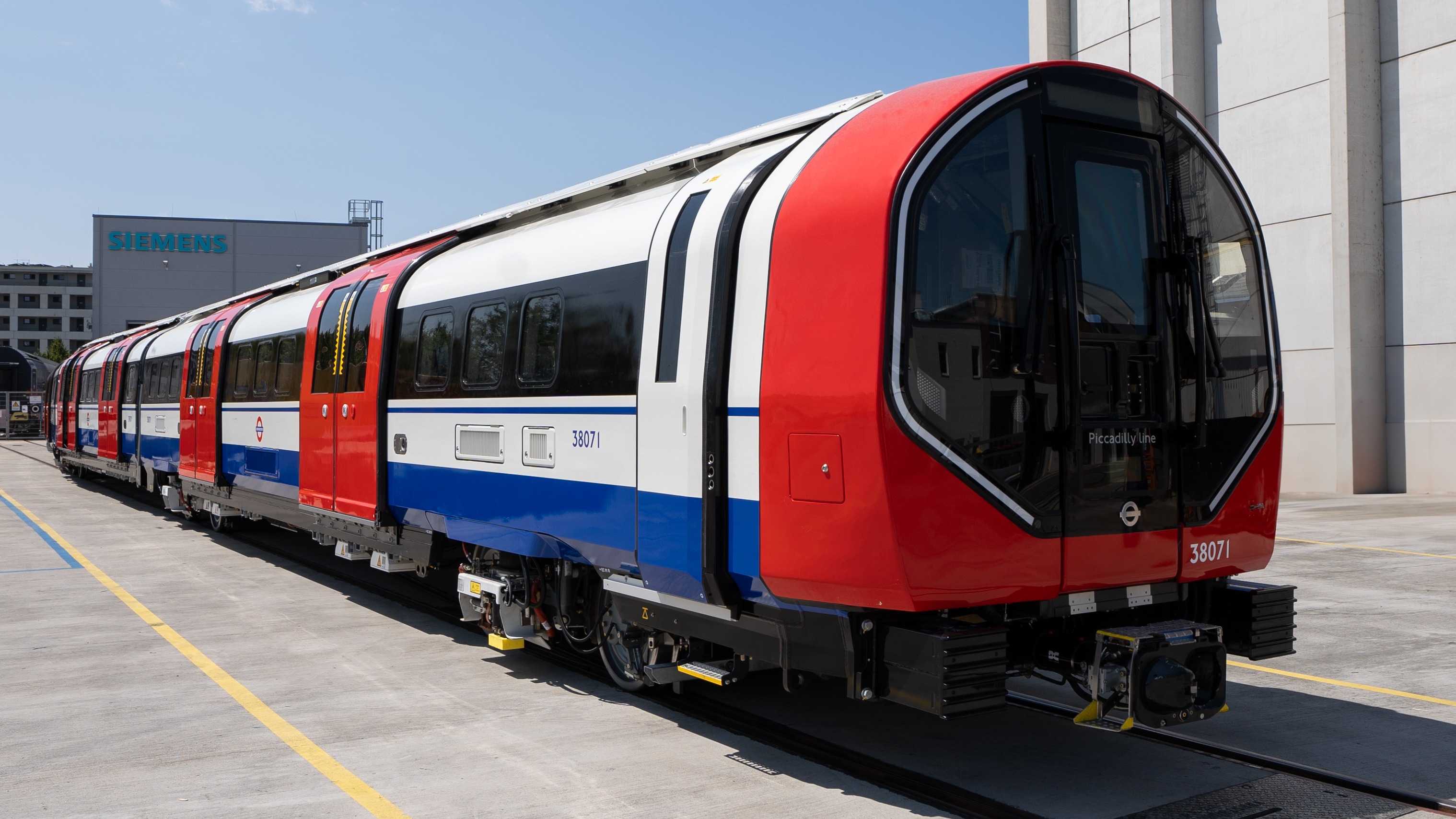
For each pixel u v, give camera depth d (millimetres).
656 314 5207
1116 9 21000
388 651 7410
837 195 4289
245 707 5984
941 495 3992
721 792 4590
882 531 3979
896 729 5484
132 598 9492
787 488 4371
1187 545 4574
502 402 6570
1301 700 5914
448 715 5809
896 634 4188
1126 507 4379
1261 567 4934
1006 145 4254
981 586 4066
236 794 4621
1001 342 4164
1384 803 4363
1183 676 4258
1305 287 18797
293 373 9977
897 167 4086
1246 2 19391
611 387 5543
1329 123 18141
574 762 5000
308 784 4742
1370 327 18078
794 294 4383
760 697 6145
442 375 7352
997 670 4109
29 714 5867
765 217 4625
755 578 4586
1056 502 4203
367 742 5336
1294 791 4504
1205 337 4664
